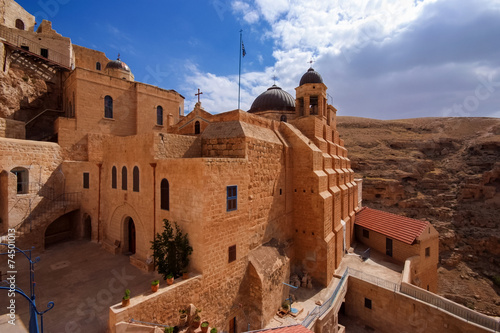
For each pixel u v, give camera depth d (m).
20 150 18.50
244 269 15.15
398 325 18.80
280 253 18.09
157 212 14.95
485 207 46.56
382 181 51.47
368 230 30.36
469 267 38.78
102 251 18.23
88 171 21.12
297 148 21.34
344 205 27.31
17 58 25.95
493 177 48.91
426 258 25.33
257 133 17.89
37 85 27.42
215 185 13.05
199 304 12.34
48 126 28.11
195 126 21.44
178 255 12.81
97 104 25.91
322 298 18.16
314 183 20.42
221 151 17.03
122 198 17.92
